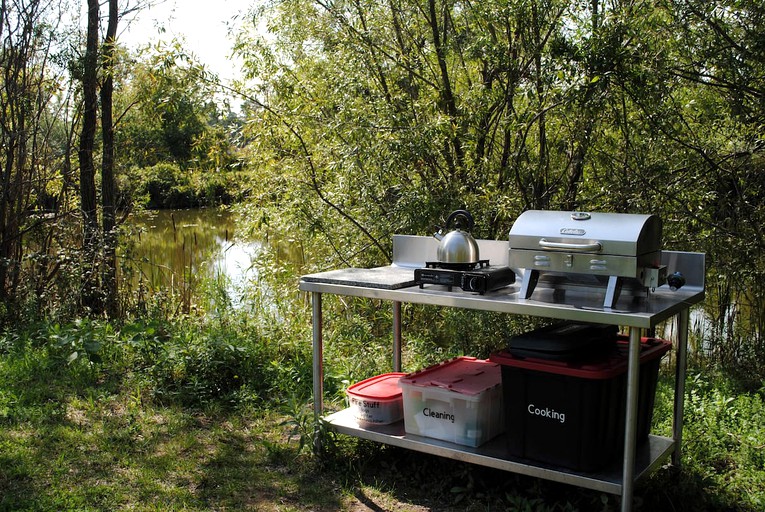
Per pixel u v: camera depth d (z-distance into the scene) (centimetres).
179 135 831
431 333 676
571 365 309
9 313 688
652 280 304
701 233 598
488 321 594
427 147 610
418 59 699
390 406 380
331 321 674
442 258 356
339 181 665
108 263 763
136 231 780
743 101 578
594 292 337
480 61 677
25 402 461
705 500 332
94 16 757
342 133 625
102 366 538
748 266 582
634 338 288
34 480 355
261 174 750
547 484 347
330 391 502
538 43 619
